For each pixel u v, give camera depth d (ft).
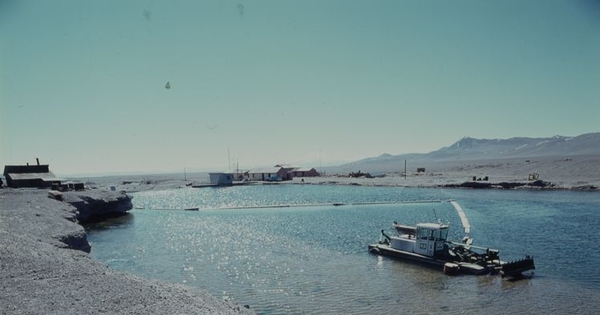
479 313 72.54
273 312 73.10
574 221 171.12
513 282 90.74
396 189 378.73
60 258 71.05
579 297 79.97
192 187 506.48
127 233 168.35
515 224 167.63
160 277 97.76
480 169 585.63
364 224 181.57
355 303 78.02
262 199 333.01
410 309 74.59
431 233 110.22
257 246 135.23
